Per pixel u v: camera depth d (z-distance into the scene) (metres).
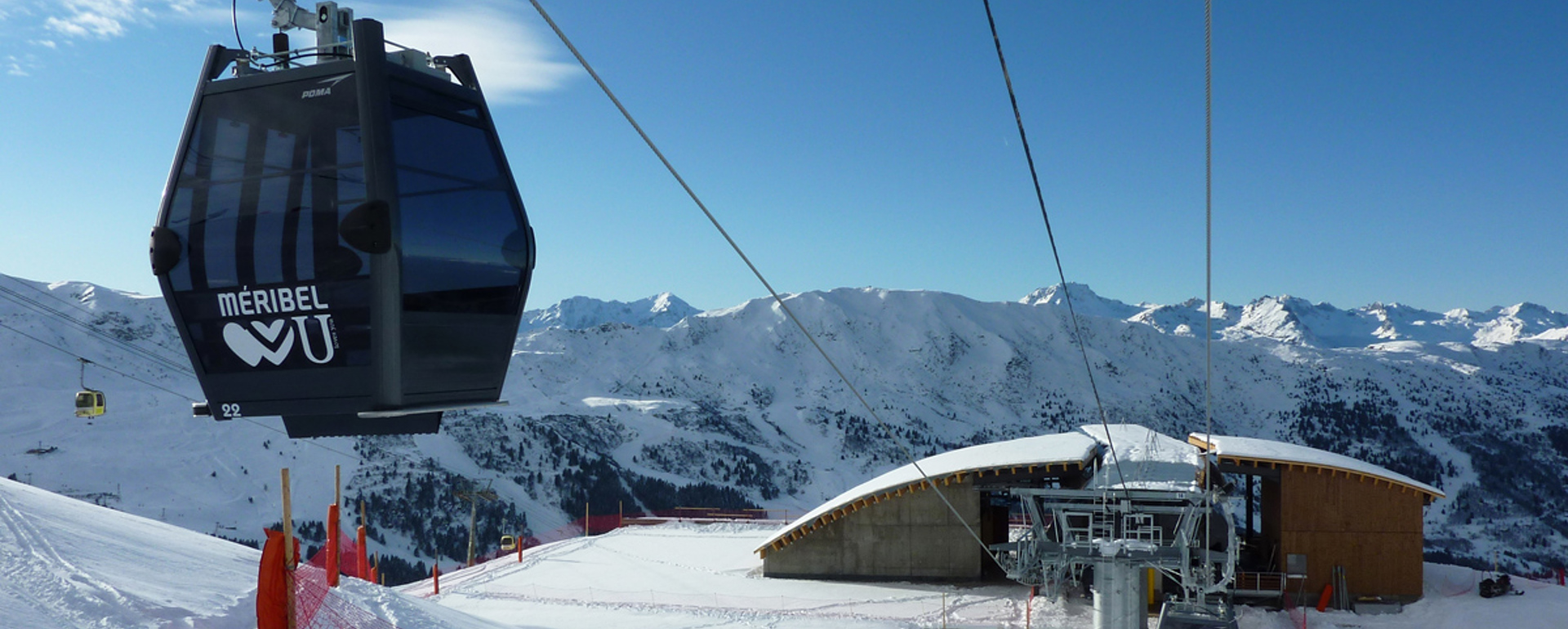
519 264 8.02
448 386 7.42
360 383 6.91
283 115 7.05
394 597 29.22
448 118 7.55
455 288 7.36
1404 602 41.94
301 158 6.96
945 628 38.47
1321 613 40.94
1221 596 36.59
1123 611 27.94
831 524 48.91
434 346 7.18
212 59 7.42
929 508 47.81
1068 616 40.03
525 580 50.91
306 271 6.89
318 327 6.96
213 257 7.05
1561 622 38.50
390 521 196.25
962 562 47.22
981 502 49.97
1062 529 28.50
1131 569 28.08
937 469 47.78
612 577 51.19
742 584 48.25
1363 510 42.56
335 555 27.36
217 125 7.18
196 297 7.15
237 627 19.97
